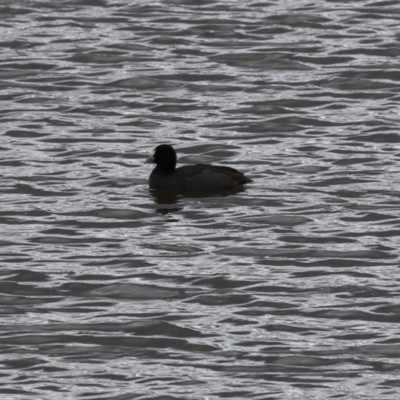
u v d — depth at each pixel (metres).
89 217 24.67
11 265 22.41
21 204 25.36
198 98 32.53
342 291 21.34
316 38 36.97
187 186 25.91
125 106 31.95
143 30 37.69
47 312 20.72
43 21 38.44
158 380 18.53
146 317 20.48
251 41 36.75
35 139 29.44
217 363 19.06
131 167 27.62
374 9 39.47
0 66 34.75
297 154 28.44
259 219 24.47
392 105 31.80
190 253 22.92
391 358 19.17
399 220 24.36
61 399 17.97
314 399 17.94
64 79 33.81
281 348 19.45
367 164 27.66
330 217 24.58
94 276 21.98
